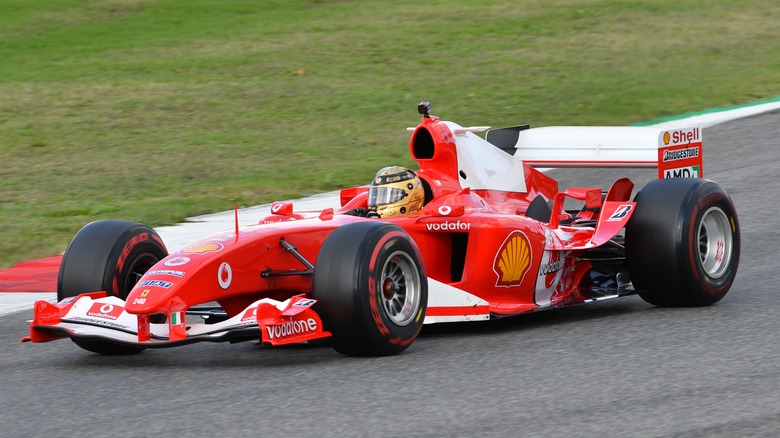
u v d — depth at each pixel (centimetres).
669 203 2614
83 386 2142
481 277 2514
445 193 2647
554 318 2695
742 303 2669
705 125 6203
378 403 1867
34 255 4038
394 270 2277
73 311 2283
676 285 2600
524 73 8225
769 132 5850
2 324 2911
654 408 1764
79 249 2431
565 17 10312
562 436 1641
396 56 9112
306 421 1778
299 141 6500
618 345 2255
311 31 10444
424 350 2306
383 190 2592
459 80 8112
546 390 1908
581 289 2825
